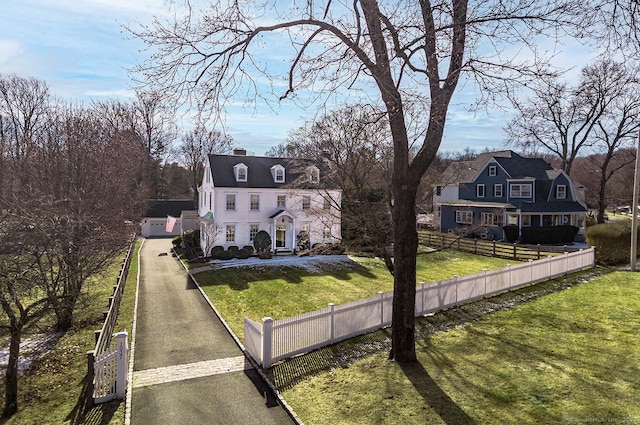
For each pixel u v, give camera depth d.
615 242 22.00
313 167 24.33
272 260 28.77
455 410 7.61
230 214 31.42
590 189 56.88
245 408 8.48
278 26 8.86
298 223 33.03
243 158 34.00
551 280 18.36
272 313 16.17
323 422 7.57
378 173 18.22
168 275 25.16
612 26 7.04
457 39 9.13
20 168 17.53
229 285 21.39
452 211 43.19
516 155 42.16
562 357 9.86
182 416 8.26
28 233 11.08
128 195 29.50
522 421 7.14
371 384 8.86
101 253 16.72
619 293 15.71
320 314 11.27
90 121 24.34
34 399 9.79
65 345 13.53
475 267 25.50
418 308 13.61
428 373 9.21
